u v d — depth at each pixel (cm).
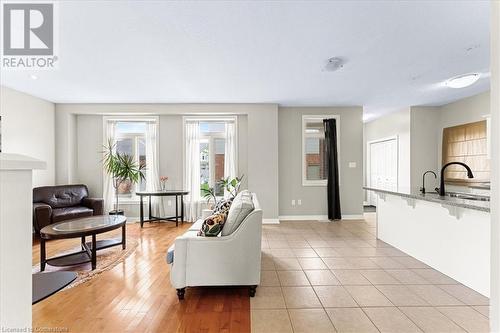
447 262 278
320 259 331
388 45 284
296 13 223
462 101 518
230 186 555
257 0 206
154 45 279
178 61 321
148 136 563
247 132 561
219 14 224
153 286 262
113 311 217
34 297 106
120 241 380
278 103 540
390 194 371
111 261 328
